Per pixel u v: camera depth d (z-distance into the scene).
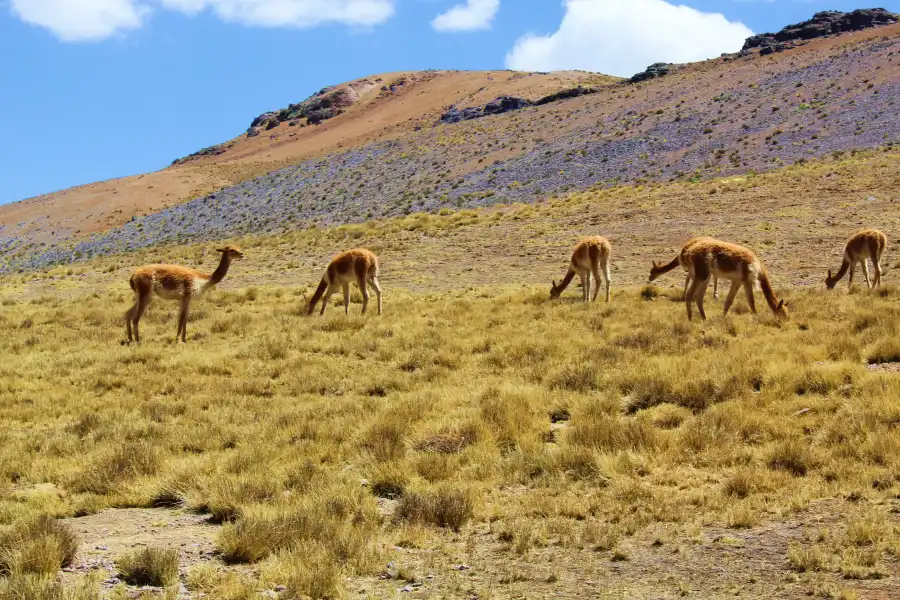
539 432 9.60
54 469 8.95
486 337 15.54
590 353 13.41
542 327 16.78
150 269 17.47
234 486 7.75
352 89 169.62
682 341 13.95
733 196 36.06
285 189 81.25
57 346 17.19
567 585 5.57
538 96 130.75
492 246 33.09
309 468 8.41
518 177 61.72
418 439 9.43
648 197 38.62
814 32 106.31
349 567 5.96
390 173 77.00
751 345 12.98
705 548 6.11
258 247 39.44
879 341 12.10
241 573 5.96
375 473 8.25
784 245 27.98
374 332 17.20
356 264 20.12
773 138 55.03
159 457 9.04
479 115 123.06
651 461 8.24
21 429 10.85
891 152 43.38
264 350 15.48
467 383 12.45
